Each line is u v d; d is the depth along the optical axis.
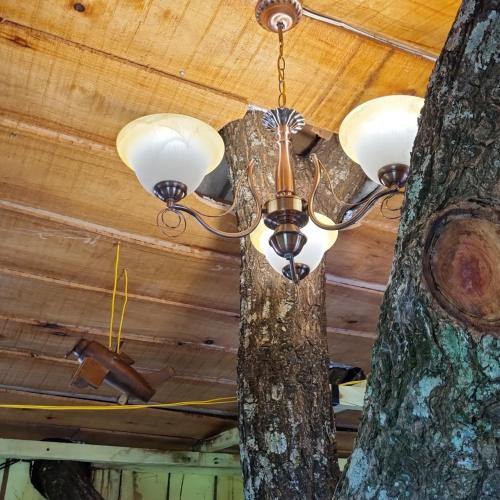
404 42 1.72
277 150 2.12
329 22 1.67
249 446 1.69
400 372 0.86
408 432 0.83
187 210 1.71
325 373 1.80
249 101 1.94
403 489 0.82
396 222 2.64
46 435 4.57
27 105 2.06
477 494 0.77
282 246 1.67
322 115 1.97
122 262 2.83
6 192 2.45
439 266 0.82
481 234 0.80
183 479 5.21
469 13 0.94
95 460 4.42
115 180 2.38
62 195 2.46
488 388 0.76
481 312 0.78
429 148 0.94
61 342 3.42
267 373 1.74
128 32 1.72
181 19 1.68
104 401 4.10
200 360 3.69
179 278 2.95
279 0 1.58
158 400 4.17
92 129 2.15
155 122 1.67
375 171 1.67
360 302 3.21
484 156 0.85
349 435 5.00
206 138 1.70
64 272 2.89
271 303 1.84
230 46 1.75
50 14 1.68
